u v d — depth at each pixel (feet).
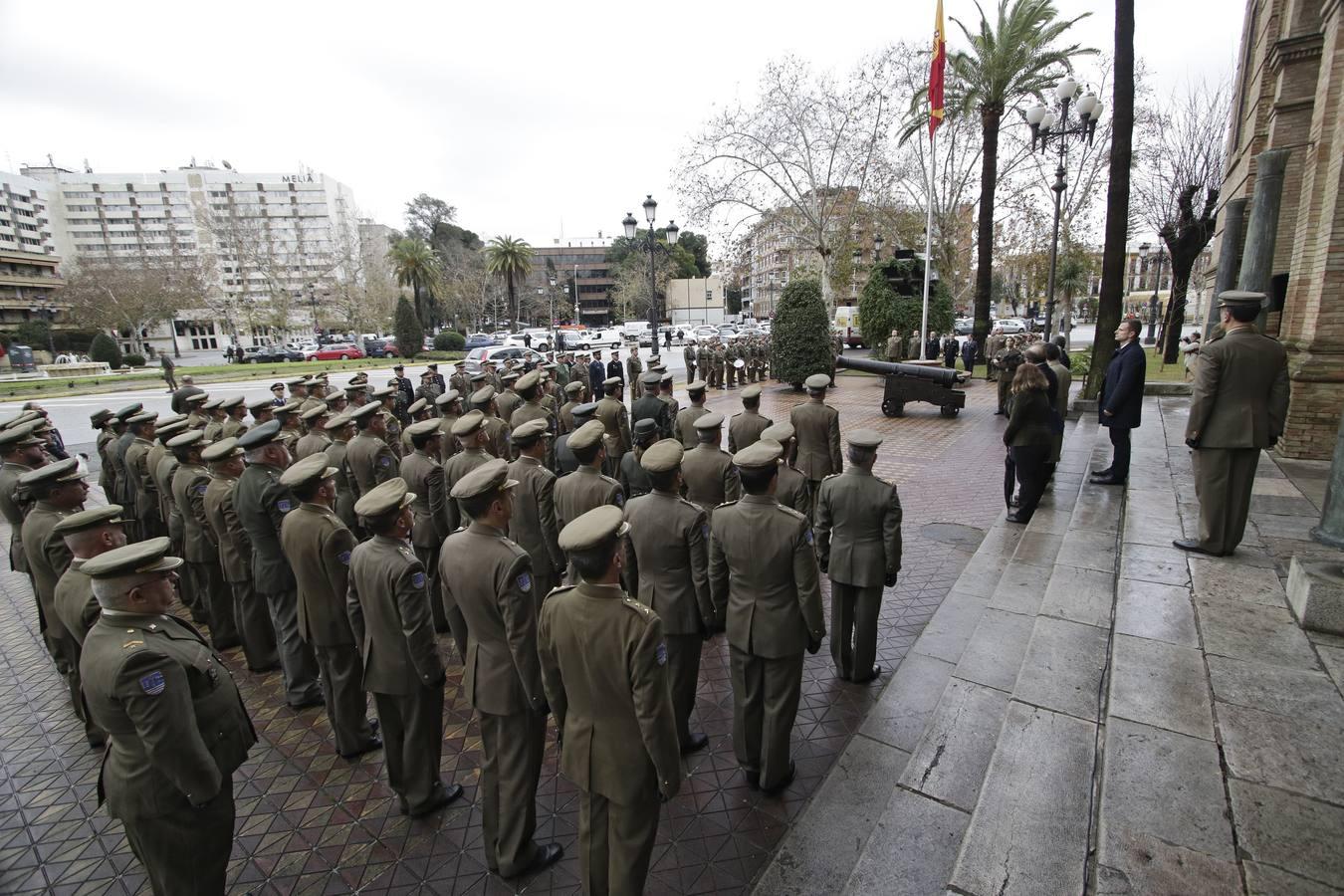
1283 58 33.91
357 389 32.65
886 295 81.76
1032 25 71.20
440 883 10.56
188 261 189.26
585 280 347.97
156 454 22.35
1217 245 59.06
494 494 10.44
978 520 26.86
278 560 15.52
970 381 70.85
